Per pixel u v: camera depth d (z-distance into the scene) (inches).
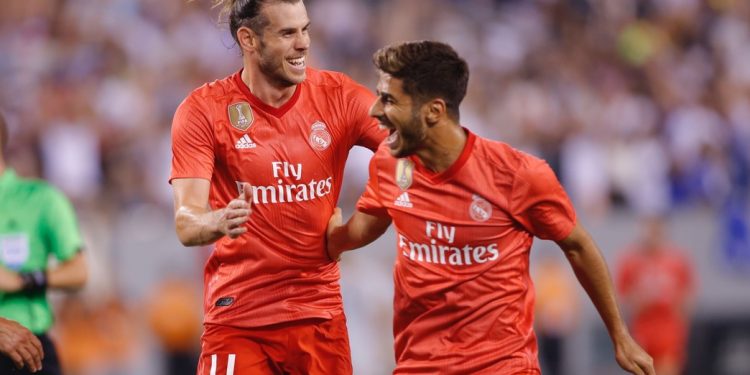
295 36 730.8
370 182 729.0
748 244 1867.6
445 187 695.7
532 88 2129.7
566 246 705.6
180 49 2161.7
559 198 692.1
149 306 1643.7
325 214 764.6
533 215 694.5
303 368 779.4
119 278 1651.1
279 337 768.3
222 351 768.3
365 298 1615.4
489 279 699.4
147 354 1637.6
